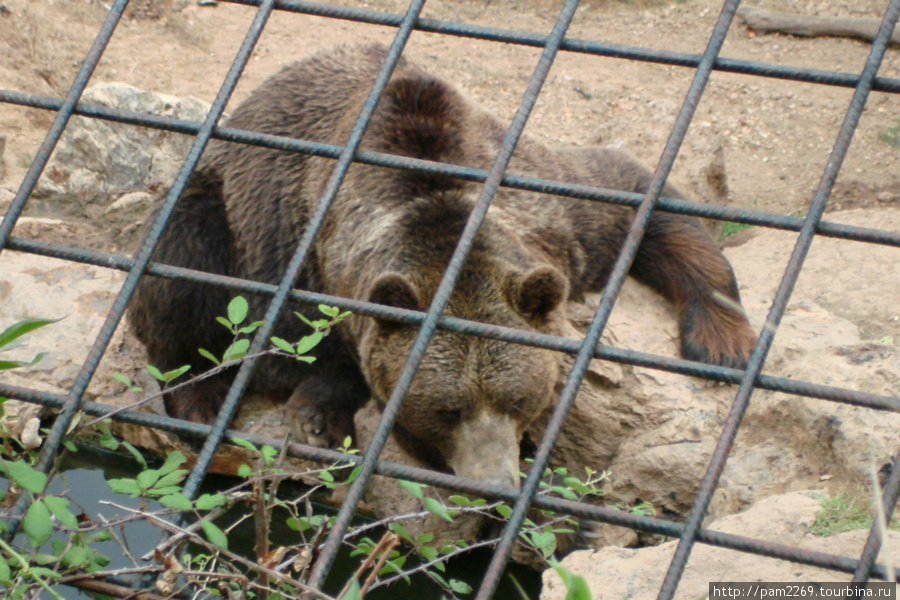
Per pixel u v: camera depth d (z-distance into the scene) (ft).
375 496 16.02
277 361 18.16
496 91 37.78
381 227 14.75
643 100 37.60
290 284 8.16
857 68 40.65
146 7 39.52
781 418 14.35
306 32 41.27
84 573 7.30
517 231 14.98
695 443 14.98
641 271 18.24
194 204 18.84
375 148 15.43
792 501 11.06
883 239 7.55
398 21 9.04
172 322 18.34
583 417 15.78
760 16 43.88
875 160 33.86
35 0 37.52
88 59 9.03
